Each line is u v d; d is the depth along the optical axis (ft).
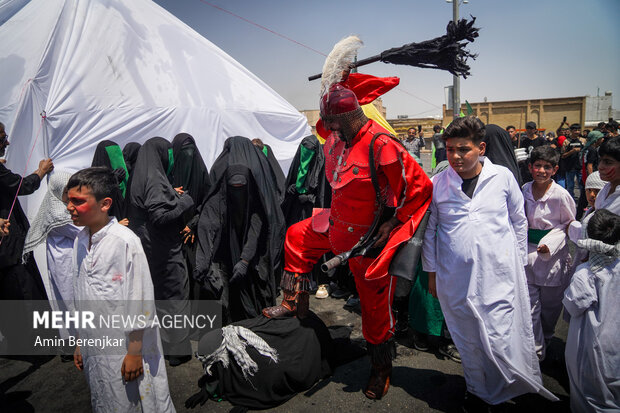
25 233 12.08
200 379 9.58
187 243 12.07
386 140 7.57
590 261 7.81
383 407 8.66
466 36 7.68
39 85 14.83
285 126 22.21
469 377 8.20
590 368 7.50
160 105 17.40
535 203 9.81
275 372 8.83
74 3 16.46
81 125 15.28
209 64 19.97
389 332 8.80
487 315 7.72
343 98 7.52
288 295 9.84
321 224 9.20
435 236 8.51
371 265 7.85
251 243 10.85
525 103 104.42
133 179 10.62
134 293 6.42
